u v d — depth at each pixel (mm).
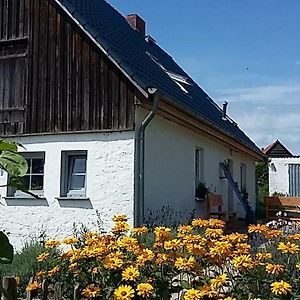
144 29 20391
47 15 11422
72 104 10867
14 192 11328
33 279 4395
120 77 10414
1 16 11922
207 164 15039
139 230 4484
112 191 10273
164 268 3732
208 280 3518
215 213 13938
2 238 2447
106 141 10445
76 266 3879
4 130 11555
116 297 3164
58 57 11172
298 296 3422
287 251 4059
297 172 29609
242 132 23031
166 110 10812
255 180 23375
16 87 11562
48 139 11031
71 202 10625
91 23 11578
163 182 11508
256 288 3613
